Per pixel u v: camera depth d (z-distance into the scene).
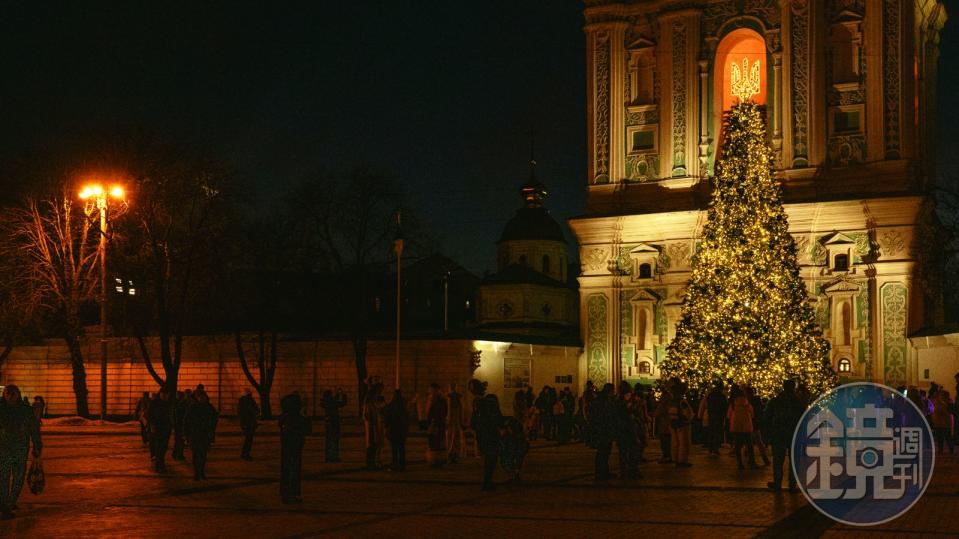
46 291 59.34
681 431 31.98
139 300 63.81
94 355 70.06
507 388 64.06
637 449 27.70
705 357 47.69
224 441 45.47
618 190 68.12
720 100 66.50
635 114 68.44
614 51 69.00
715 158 66.19
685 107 66.75
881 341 61.22
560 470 30.80
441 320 100.19
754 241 48.84
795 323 47.84
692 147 66.44
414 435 50.41
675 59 67.25
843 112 63.47
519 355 64.88
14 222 58.66
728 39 66.50
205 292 61.62
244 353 67.81
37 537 17.64
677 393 32.44
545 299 90.44
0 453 20.06
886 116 62.38
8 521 19.59
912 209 61.06
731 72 67.00
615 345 67.44
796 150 64.19
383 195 64.81
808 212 63.03
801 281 49.91
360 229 64.44
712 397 37.66
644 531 17.95
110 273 58.84
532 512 20.52
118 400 69.94
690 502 22.27
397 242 54.56
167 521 19.38
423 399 61.25
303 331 69.06
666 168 67.06
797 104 64.25
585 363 68.31
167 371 56.56
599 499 22.83
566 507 21.34
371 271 64.69
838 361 62.22
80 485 26.17
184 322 65.25
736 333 47.47
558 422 45.81
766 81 65.38
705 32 66.88
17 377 70.88
